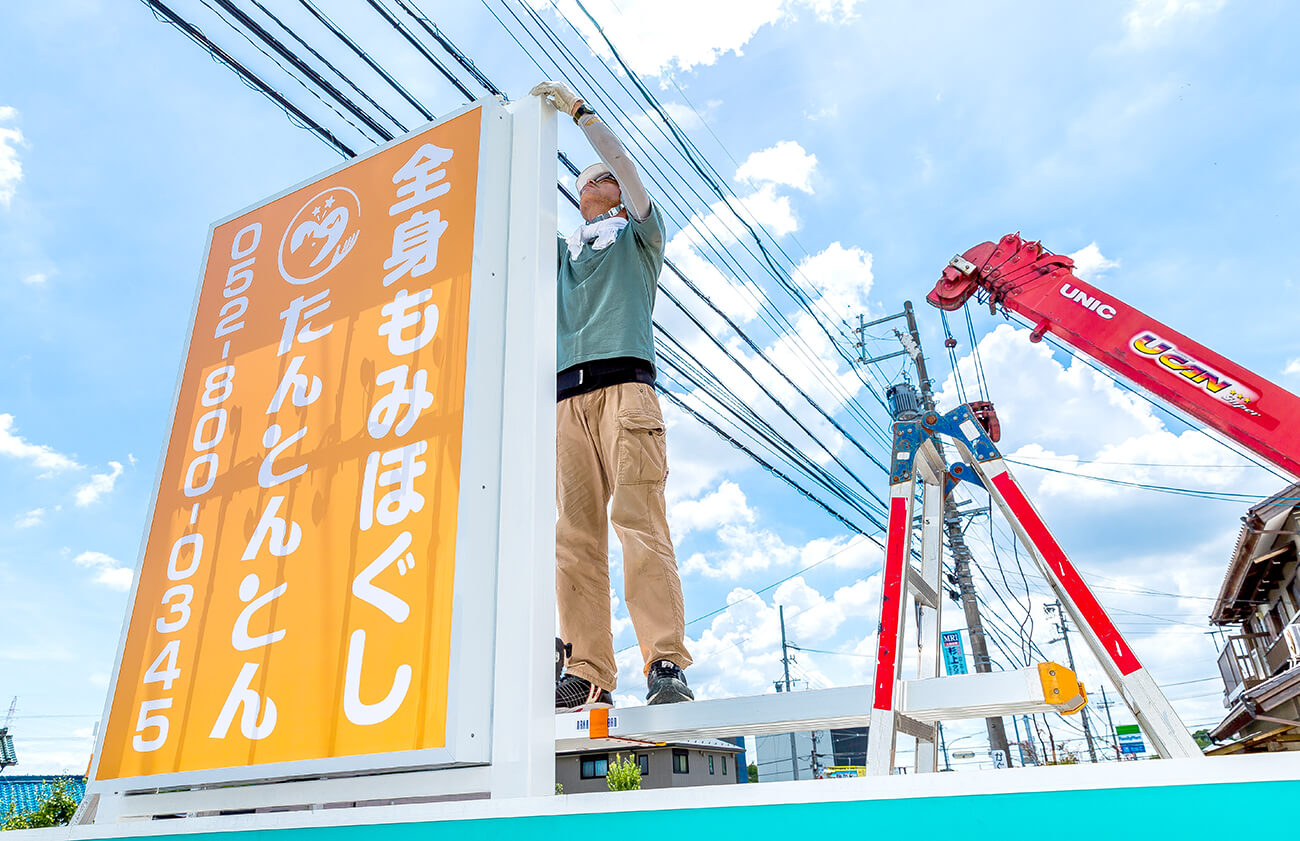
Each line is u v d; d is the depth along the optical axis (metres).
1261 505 11.68
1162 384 5.51
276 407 1.69
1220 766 0.61
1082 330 5.92
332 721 1.31
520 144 1.69
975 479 1.74
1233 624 15.70
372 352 1.59
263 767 1.34
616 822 0.84
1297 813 0.57
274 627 1.46
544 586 1.31
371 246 1.72
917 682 1.49
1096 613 1.47
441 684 1.23
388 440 1.48
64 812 13.12
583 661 1.85
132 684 1.60
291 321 1.78
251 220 2.02
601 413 2.03
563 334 2.18
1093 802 0.64
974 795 0.68
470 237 1.57
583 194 2.41
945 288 6.90
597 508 2.02
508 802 0.93
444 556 1.32
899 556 1.70
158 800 1.49
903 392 6.45
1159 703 1.35
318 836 1.06
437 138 1.74
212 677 1.50
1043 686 1.37
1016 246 6.69
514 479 1.37
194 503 1.72
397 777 1.27
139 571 1.72
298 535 1.52
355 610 1.37
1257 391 5.18
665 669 1.72
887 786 0.72
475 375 1.42
